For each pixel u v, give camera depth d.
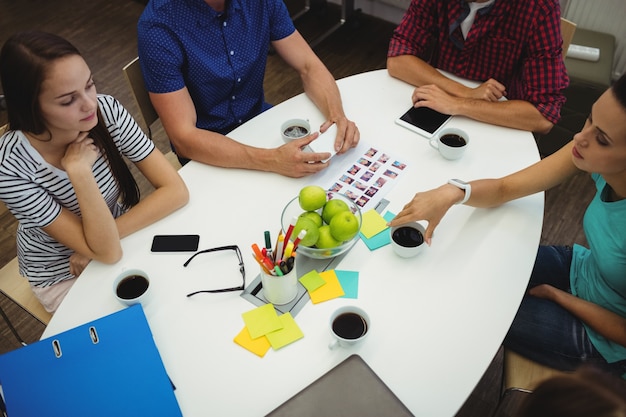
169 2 1.50
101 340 1.05
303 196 1.22
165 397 0.98
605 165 1.14
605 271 1.30
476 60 1.79
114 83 3.14
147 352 1.04
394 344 1.07
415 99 1.66
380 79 1.80
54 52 1.09
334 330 1.07
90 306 1.15
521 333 1.37
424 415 0.97
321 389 0.97
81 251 1.24
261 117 1.65
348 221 1.14
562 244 2.25
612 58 2.48
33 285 1.48
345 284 1.18
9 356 1.03
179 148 1.56
